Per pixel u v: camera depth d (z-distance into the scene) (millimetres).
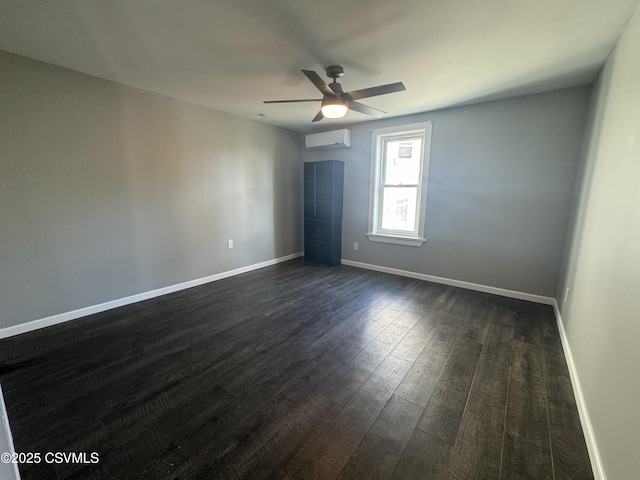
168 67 2480
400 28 1852
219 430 1500
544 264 3180
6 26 1868
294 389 1812
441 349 2273
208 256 3889
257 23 1813
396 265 4301
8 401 1699
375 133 4234
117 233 2994
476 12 1681
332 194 4551
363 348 2283
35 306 2539
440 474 1273
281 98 3295
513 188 3271
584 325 1862
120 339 2408
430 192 3824
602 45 2010
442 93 3016
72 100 2580
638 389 1030
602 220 1793
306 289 3650
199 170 3656
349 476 1260
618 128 1697
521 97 3109
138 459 1338
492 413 1623
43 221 2523
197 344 2336
